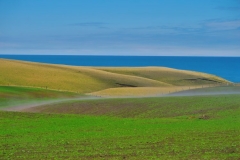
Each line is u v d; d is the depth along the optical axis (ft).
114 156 90.79
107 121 160.35
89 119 166.71
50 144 106.52
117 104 219.82
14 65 470.39
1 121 156.15
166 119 169.68
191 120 164.86
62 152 95.40
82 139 115.03
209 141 110.32
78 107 212.64
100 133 127.13
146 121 161.48
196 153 93.97
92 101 231.71
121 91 353.92
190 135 121.80
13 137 118.73
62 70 496.23
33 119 163.53
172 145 104.47
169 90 368.27
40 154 93.04
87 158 88.58
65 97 257.96
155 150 97.76
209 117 173.47
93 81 453.58
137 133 127.03
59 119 164.86
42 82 400.67
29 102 227.20
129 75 546.67
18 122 154.20
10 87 272.10
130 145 104.83
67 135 122.93
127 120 165.37
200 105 206.49
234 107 197.16
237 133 124.98
